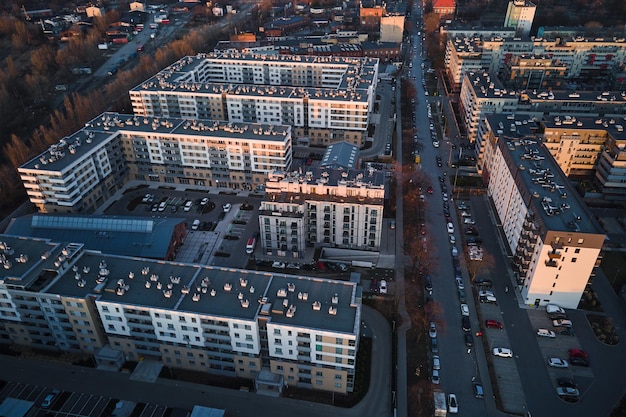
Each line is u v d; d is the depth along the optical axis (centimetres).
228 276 14138
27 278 13550
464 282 17000
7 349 14650
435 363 13800
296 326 12238
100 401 12975
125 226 18438
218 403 12900
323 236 18800
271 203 17800
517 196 17638
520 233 17062
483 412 12531
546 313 15650
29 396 13125
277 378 13250
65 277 14062
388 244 19075
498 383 13325
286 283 13850
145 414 12600
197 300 13088
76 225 18550
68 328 13912
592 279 15300
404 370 13750
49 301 13400
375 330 15075
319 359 12669
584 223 14750
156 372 13812
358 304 12988
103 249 17912
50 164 19900
